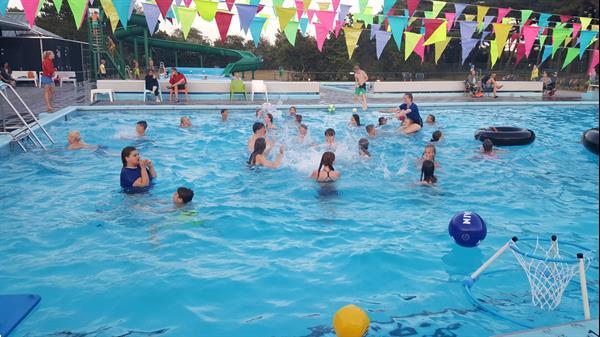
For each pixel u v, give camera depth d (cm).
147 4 825
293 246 531
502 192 749
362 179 800
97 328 373
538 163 942
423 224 605
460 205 683
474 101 1959
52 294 423
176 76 1816
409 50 1086
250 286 439
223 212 634
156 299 416
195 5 798
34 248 519
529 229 596
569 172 876
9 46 2848
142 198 688
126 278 452
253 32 911
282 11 883
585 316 348
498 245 541
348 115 1578
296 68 4516
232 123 1371
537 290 421
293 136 1155
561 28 1329
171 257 498
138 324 379
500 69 3928
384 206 672
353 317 320
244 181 783
